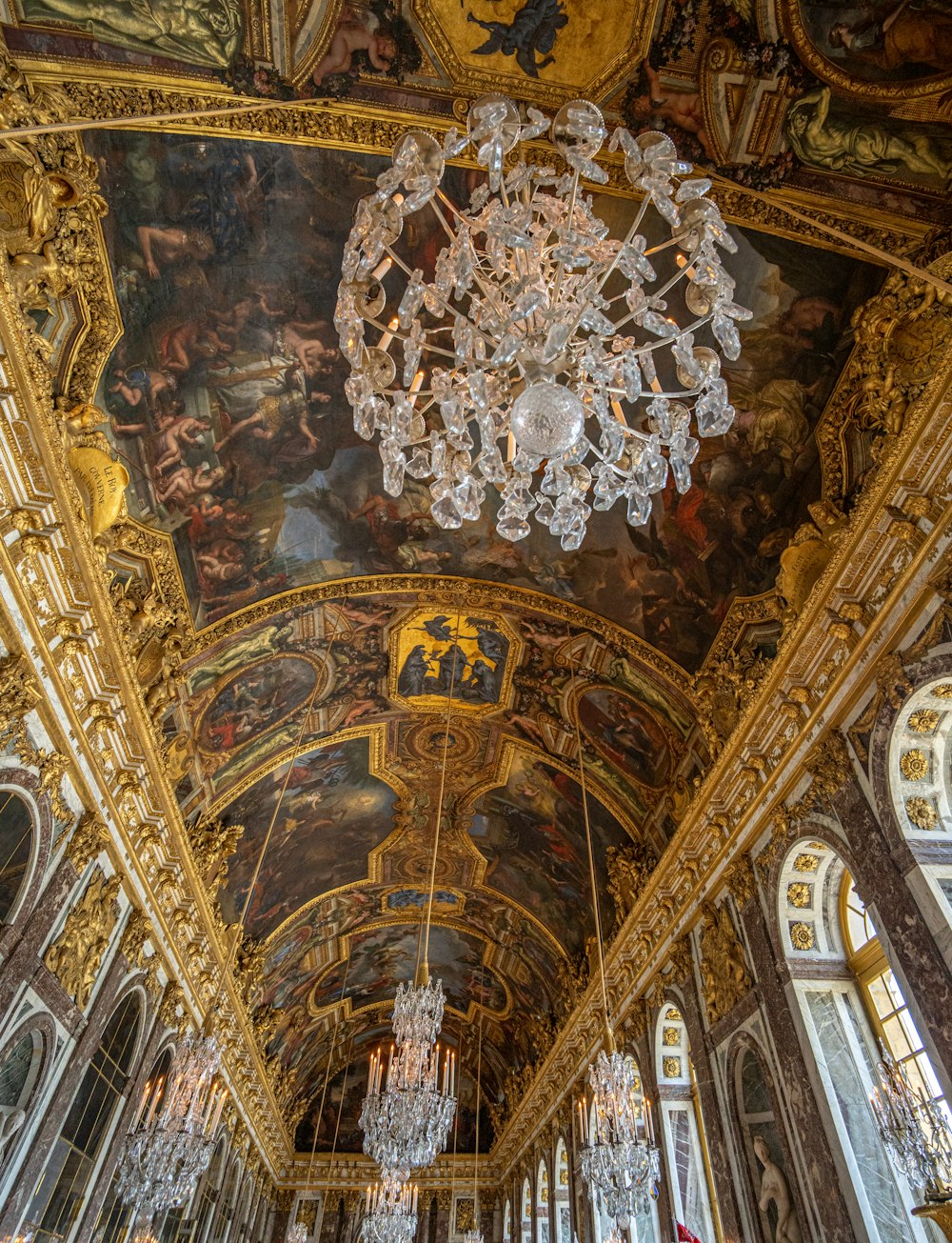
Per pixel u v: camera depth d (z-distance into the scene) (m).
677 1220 14.68
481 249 10.75
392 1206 23.06
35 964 10.23
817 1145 10.12
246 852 20.55
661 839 17.64
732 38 8.09
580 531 7.78
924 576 8.92
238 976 22.62
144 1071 14.99
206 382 11.46
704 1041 13.99
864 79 7.98
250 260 10.48
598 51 8.46
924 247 8.78
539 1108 30.61
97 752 11.60
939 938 8.21
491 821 23.92
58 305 9.26
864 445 10.27
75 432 9.98
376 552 15.36
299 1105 38.50
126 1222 15.21
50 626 9.97
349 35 8.23
